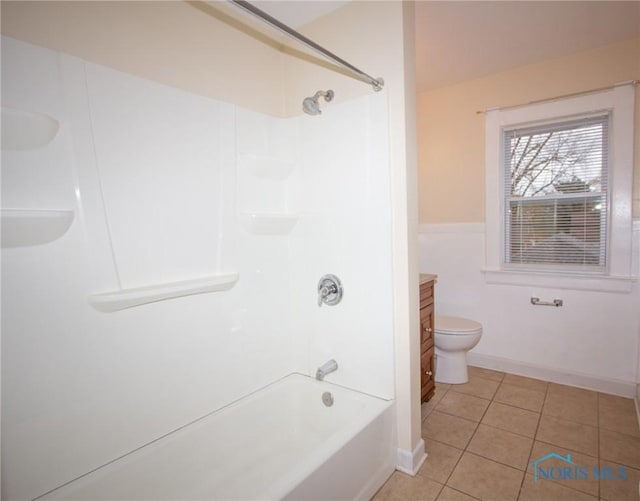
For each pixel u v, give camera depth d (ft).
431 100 9.94
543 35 7.10
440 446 6.13
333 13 5.90
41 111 3.61
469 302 9.62
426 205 10.22
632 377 7.58
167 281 4.77
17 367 3.49
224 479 5.11
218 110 5.38
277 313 6.47
